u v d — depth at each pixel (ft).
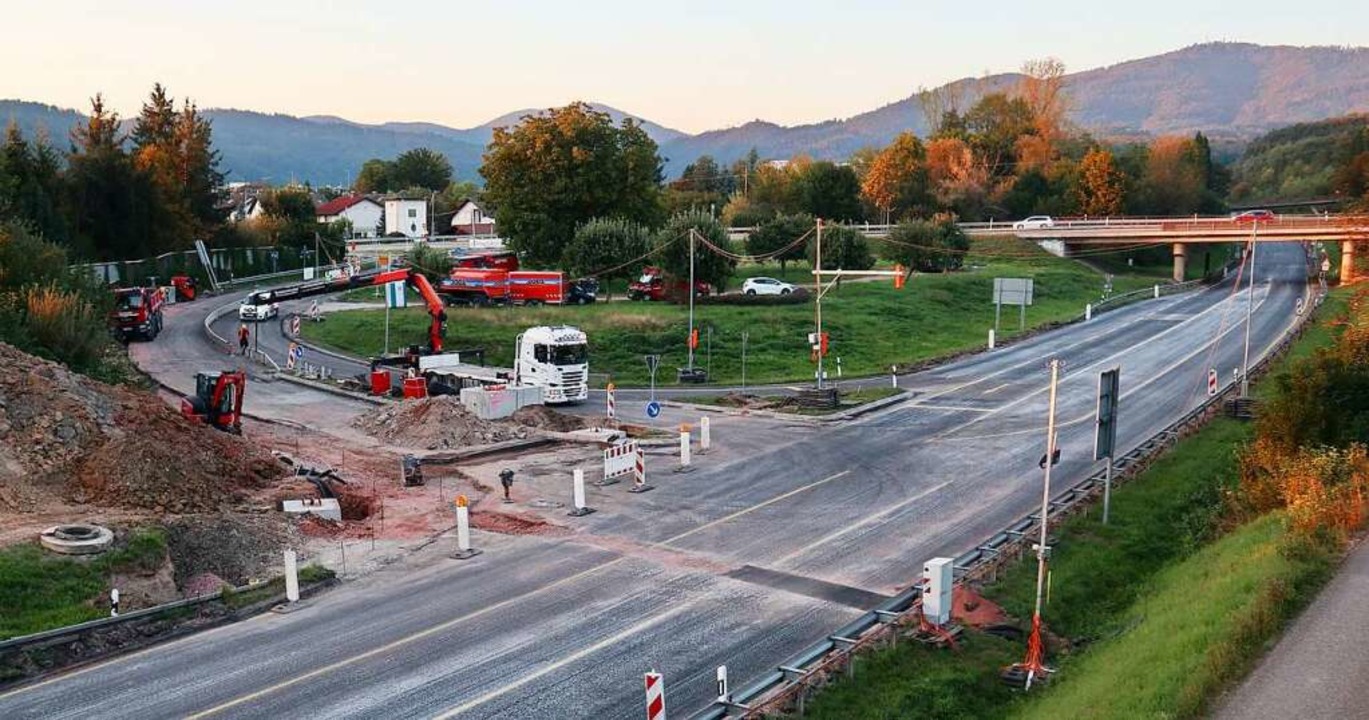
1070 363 174.19
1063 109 474.08
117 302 189.16
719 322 199.31
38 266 141.79
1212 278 309.22
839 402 140.26
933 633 60.70
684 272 224.12
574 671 56.80
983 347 192.95
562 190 258.78
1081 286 285.43
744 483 98.32
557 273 224.74
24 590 62.75
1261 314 225.15
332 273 299.38
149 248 277.85
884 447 113.91
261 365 172.65
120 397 94.73
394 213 497.87
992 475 100.37
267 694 53.72
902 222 301.63
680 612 65.26
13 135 250.16
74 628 58.65
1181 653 51.52
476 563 74.95
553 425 125.59
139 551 68.90
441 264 263.49
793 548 78.18
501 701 53.11
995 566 70.69
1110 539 79.97
